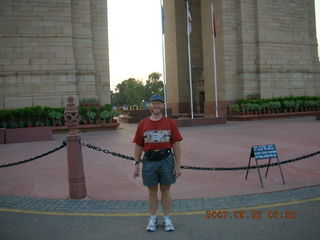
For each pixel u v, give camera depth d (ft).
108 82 79.10
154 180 15.51
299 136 48.78
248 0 92.99
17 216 18.42
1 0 69.56
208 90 101.50
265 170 27.89
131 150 41.68
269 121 82.48
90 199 21.17
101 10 79.05
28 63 70.59
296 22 99.04
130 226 16.56
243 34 92.22
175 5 117.39
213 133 58.18
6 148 47.24
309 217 16.98
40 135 56.08
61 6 72.64
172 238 14.97
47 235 15.72
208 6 99.81
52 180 26.58
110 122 72.84
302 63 99.91
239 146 41.50
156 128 15.53
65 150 42.86
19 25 70.38
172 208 19.01
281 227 15.84
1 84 69.05
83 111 71.10
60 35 72.38
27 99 70.28
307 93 100.78
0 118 63.57
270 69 94.07
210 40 99.09
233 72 93.61
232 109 90.84
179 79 117.60
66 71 72.38
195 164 31.24
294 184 23.18
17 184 25.59
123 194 22.16
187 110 118.21
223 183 24.18
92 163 33.27
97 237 15.33
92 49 76.64
